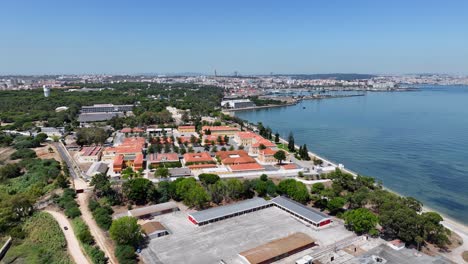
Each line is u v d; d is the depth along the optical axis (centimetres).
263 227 11962
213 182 15788
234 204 13550
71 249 10475
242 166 18588
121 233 10269
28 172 17912
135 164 18275
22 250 10531
